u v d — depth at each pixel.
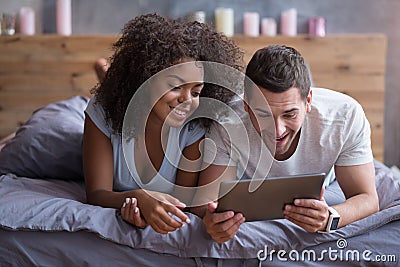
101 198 1.79
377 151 3.62
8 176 2.12
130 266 1.66
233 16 3.70
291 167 1.82
